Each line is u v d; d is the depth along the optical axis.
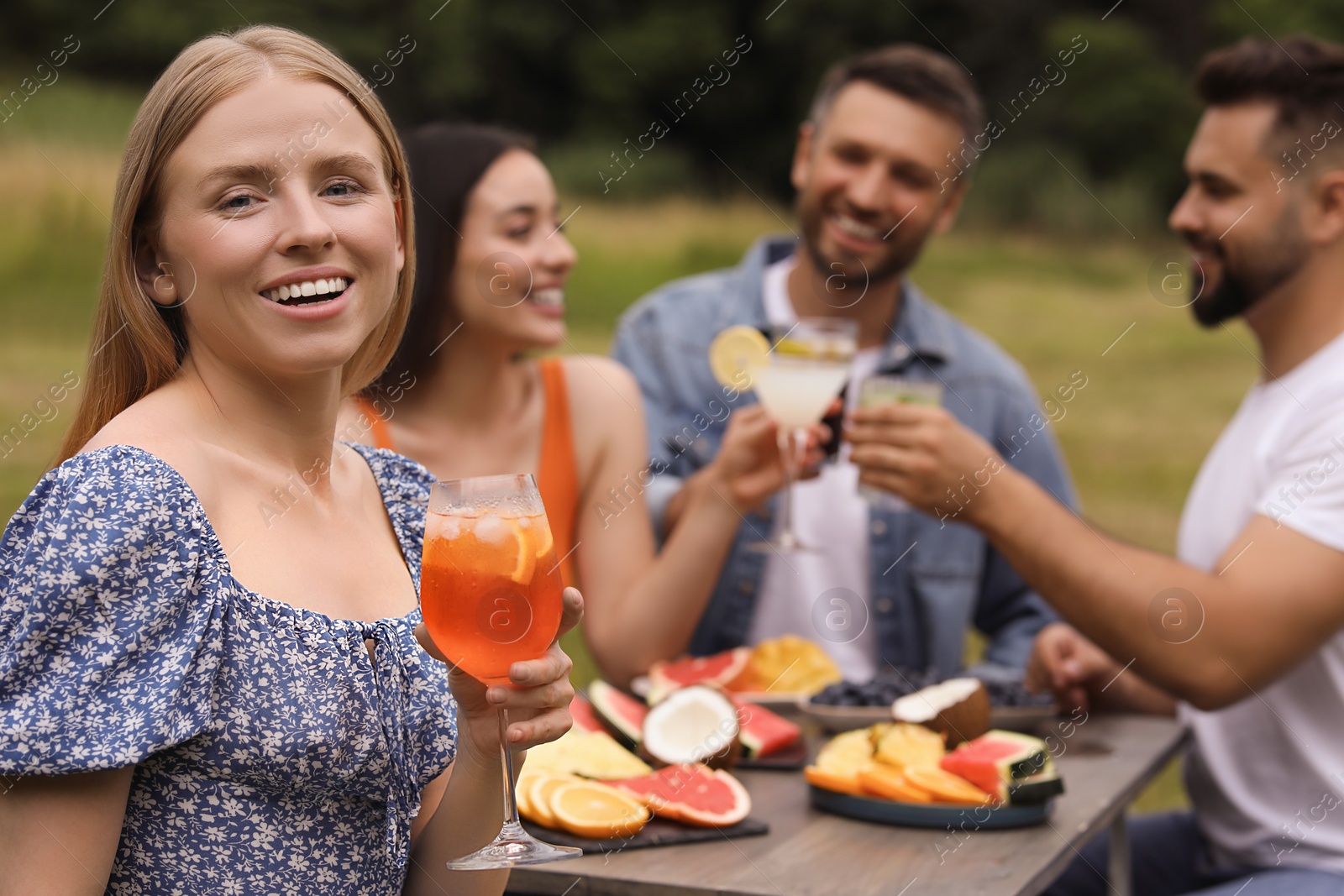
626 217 19.36
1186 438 11.58
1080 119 22.19
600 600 3.03
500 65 21.50
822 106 3.60
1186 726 2.76
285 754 1.43
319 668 1.47
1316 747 2.61
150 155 1.48
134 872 1.42
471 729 1.52
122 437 1.47
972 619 3.61
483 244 2.88
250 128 1.47
